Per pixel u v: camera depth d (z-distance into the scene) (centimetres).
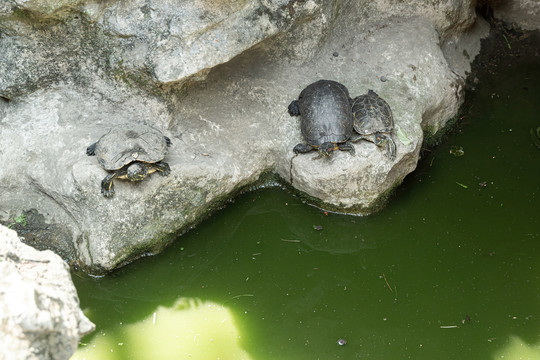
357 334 522
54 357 315
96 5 554
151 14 556
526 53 827
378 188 623
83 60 595
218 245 613
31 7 525
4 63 573
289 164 642
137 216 572
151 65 561
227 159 627
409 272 580
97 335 522
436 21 748
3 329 293
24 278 335
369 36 722
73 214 582
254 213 647
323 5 641
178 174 577
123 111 613
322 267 593
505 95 768
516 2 856
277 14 587
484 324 524
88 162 563
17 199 602
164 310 548
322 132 599
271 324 533
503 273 568
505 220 619
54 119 598
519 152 691
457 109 739
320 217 640
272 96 666
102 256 564
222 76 654
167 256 598
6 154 588
